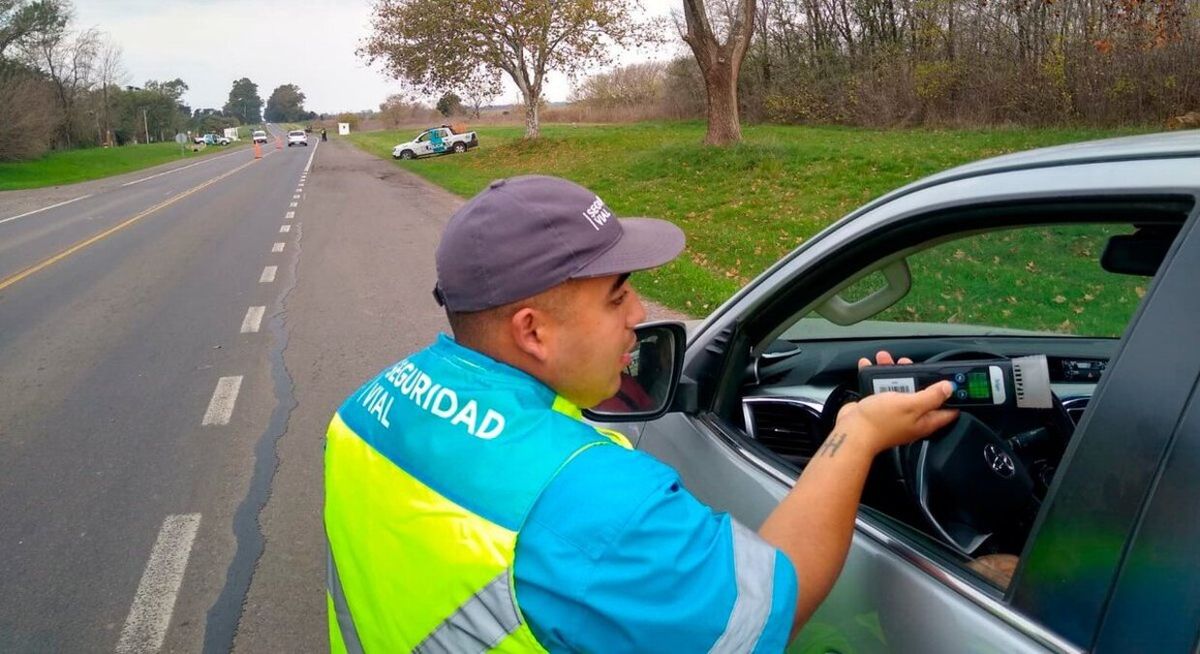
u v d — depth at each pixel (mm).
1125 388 1128
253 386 6867
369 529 1271
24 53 71438
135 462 5391
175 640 3535
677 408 2129
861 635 1460
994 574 1343
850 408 1419
